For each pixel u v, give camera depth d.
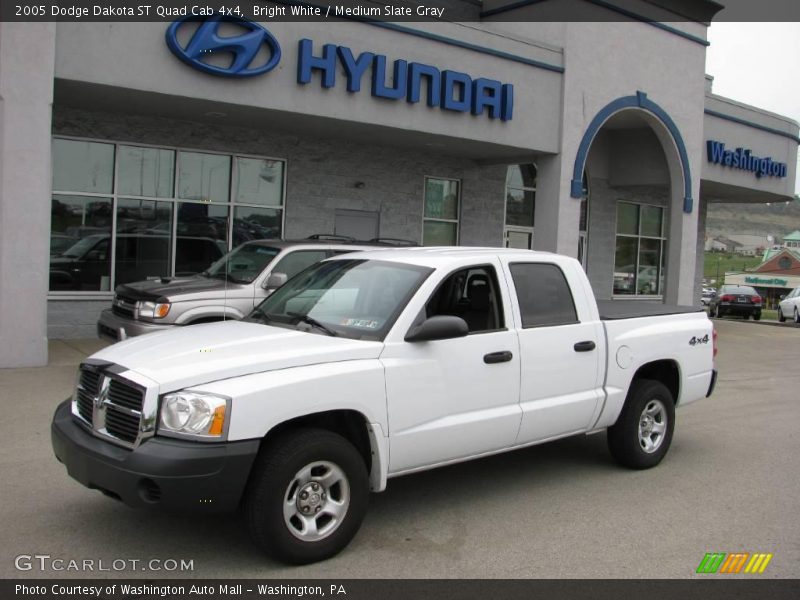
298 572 4.34
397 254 5.80
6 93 9.41
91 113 12.29
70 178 12.32
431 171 16.31
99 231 12.62
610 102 15.88
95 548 4.58
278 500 4.25
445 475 6.38
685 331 7.04
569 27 14.98
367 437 4.79
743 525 5.36
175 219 13.25
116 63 10.16
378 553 4.66
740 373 12.98
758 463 7.04
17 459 6.15
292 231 14.51
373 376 4.68
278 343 4.73
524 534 5.07
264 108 11.45
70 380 9.05
